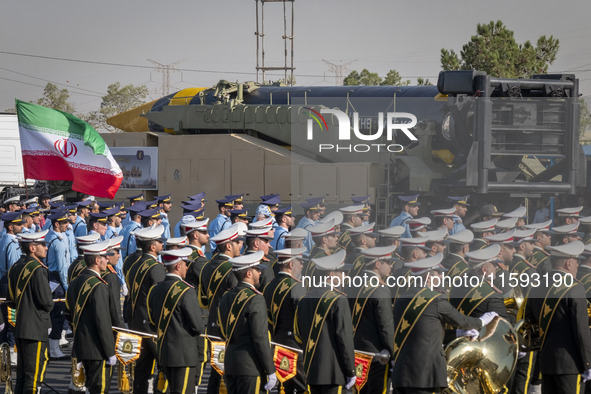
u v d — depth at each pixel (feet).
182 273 113.50
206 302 135.95
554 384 99.45
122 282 199.52
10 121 396.37
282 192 240.32
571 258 79.51
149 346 125.18
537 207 67.31
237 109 259.19
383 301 89.86
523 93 66.85
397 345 88.43
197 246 143.02
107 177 202.90
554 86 66.69
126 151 268.21
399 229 64.95
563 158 66.85
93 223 185.26
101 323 117.08
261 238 128.26
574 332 92.99
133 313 129.08
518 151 66.44
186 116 272.10
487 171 65.72
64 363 170.91
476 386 88.28
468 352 87.10
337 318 90.27
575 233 68.18
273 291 108.37
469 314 87.92
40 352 128.26
